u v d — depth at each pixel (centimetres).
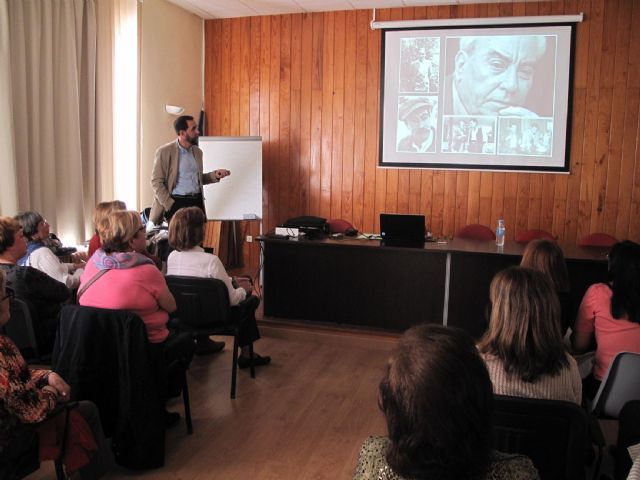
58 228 445
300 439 282
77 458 196
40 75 420
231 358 394
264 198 641
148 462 246
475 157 577
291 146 627
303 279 450
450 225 591
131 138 536
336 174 616
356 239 457
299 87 617
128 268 254
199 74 645
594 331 248
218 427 293
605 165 547
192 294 309
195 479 245
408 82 584
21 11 395
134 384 238
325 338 431
